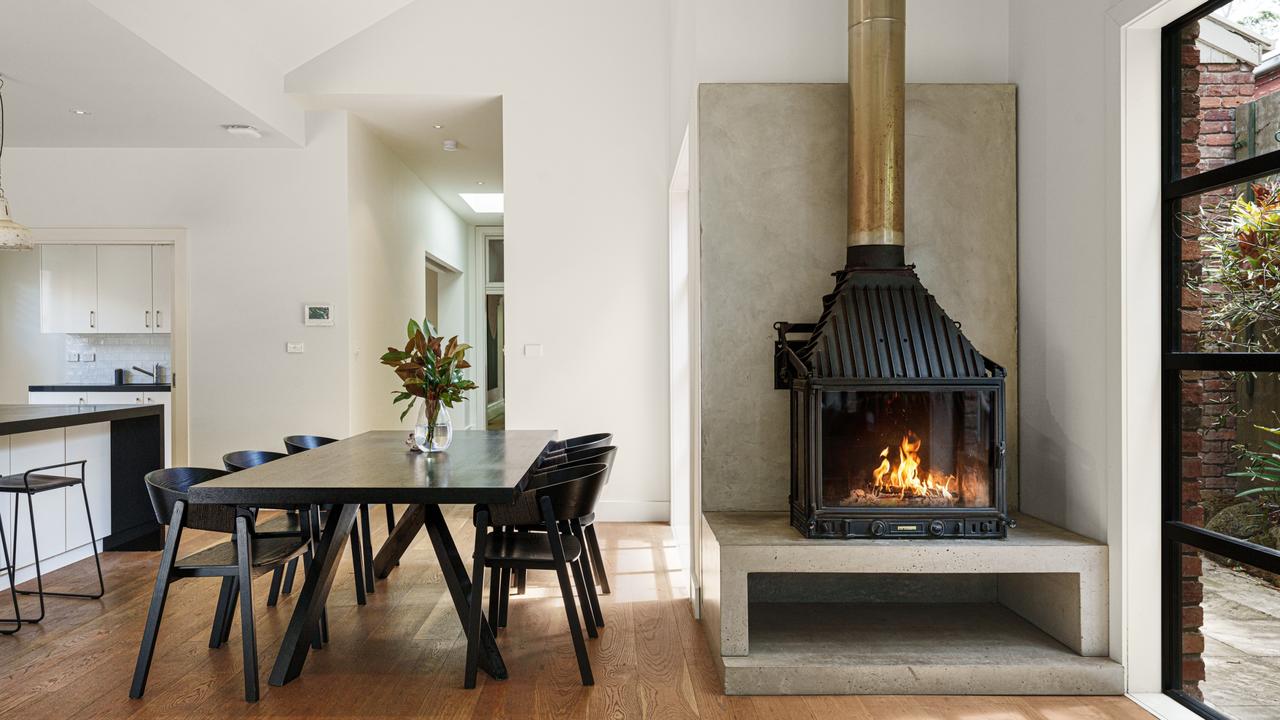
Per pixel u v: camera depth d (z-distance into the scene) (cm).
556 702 271
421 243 861
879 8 319
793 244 349
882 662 279
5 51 435
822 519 295
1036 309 334
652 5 600
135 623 349
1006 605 343
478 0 598
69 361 780
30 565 420
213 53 492
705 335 349
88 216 629
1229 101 244
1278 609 226
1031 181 338
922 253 351
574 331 599
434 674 296
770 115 349
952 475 301
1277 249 228
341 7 553
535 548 307
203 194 627
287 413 625
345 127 626
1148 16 262
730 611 286
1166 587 273
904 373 300
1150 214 272
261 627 345
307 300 626
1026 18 341
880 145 319
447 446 371
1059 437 316
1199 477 258
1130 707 265
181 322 628
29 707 265
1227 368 244
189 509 278
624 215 598
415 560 468
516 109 598
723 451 349
